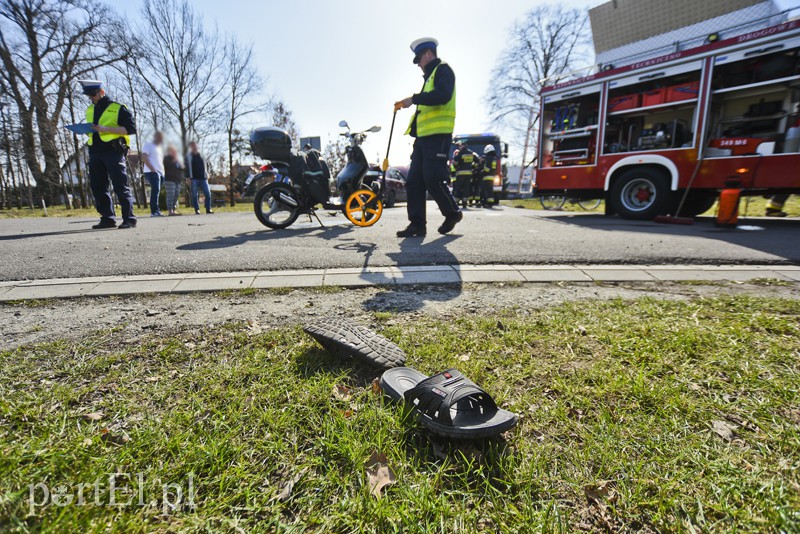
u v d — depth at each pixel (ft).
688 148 22.00
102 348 5.73
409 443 3.72
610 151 26.35
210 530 2.76
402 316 7.06
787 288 8.86
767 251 12.39
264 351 5.52
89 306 7.70
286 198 18.07
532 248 12.91
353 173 17.76
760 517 2.86
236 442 3.67
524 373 4.95
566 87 27.20
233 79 76.38
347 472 3.34
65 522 2.72
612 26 25.89
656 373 4.92
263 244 13.91
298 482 3.24
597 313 7.00
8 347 5.79
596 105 26.12
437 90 13.64
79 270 10.16
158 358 5.39
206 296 8.29
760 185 19.77
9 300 8.00
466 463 3.41
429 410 3.72
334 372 4.97
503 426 3.53
